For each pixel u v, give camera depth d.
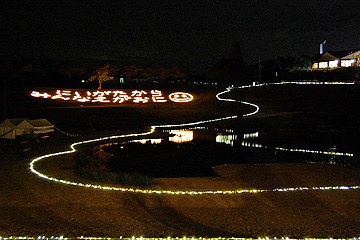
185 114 45.34
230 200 10.91
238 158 20.98
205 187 12.73
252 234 8.05
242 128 35.88
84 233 7.95
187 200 10.84
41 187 12.35
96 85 70.50
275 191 12.15
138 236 7.82
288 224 8.73
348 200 11.01
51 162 17.67
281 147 25.22
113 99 54.81
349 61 73.19
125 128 36.25
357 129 33.53
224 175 15.09
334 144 26.33
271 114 43.09
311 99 50.59
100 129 35.19
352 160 19.89
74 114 42.31
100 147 24.89
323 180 14.02
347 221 8.98
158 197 11.16
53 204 10.22
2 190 11.88
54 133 30.92
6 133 27.12
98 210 9.66
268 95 56.00
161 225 8.54
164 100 55.19
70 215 9.20
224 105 50.91
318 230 8.34
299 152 23.09
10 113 39.78
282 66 90.12
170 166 18.62
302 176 14.79
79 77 76.88
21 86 59.81
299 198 11.23
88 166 15.72
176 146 25.61
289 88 58.53
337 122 37.53
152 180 13.88
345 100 48.25
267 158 20.98
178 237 7.81
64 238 7.65
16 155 19.70
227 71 71.69
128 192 11.73
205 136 31.28
